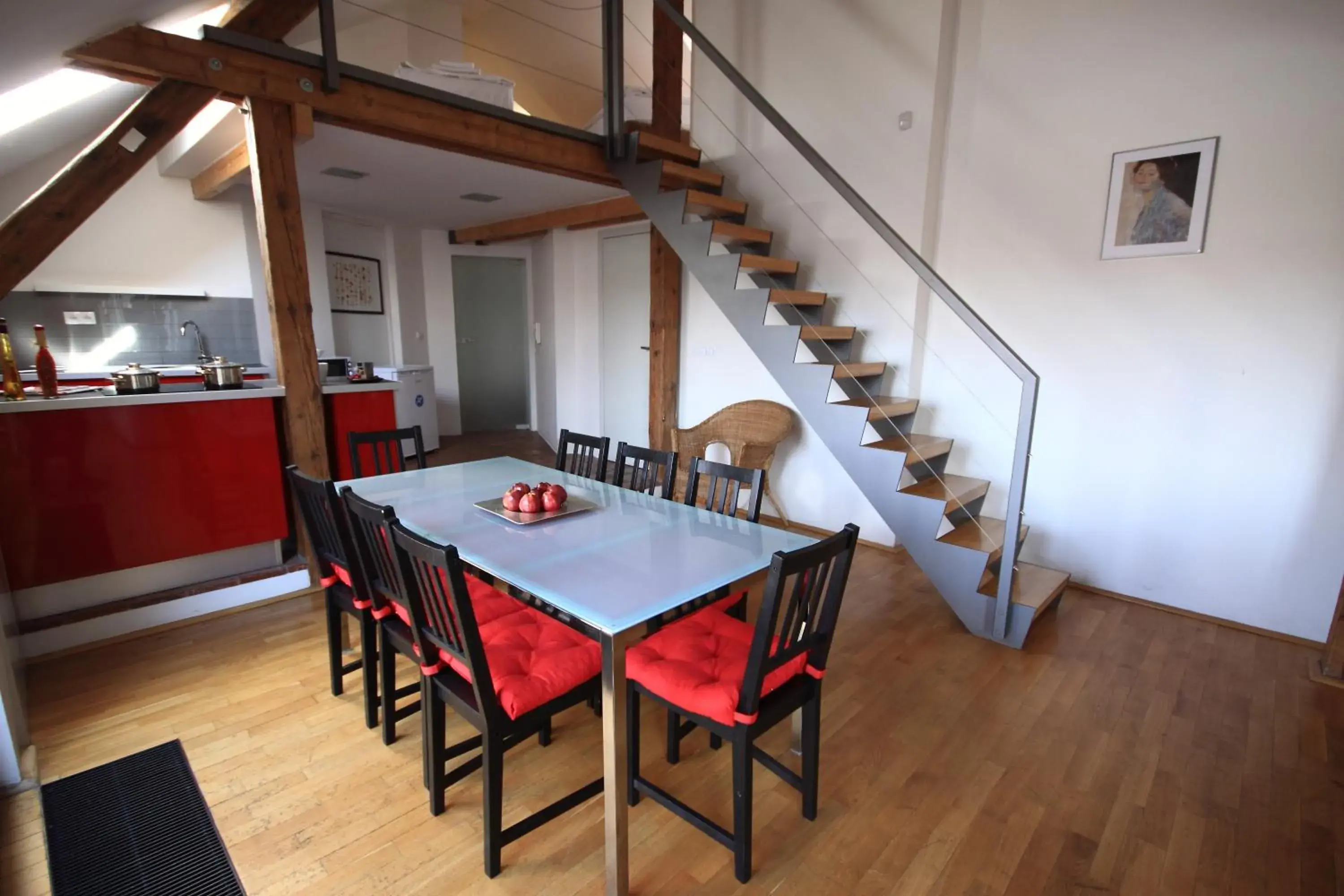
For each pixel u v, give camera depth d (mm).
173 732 2148
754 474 2236
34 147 4066
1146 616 3172
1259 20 2695
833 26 3893
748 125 4379
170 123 2666
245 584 3051
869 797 1915
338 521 2000
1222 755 2121
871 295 3928
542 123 3637
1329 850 1733
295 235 2971
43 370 2643
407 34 5000
